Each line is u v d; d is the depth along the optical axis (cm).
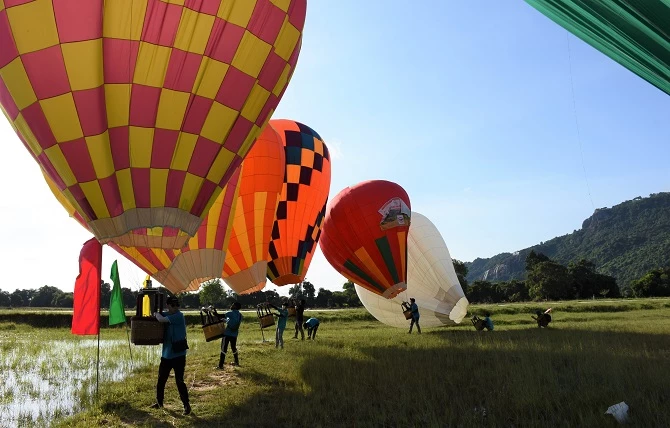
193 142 861
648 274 7844
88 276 953
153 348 1605
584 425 511
